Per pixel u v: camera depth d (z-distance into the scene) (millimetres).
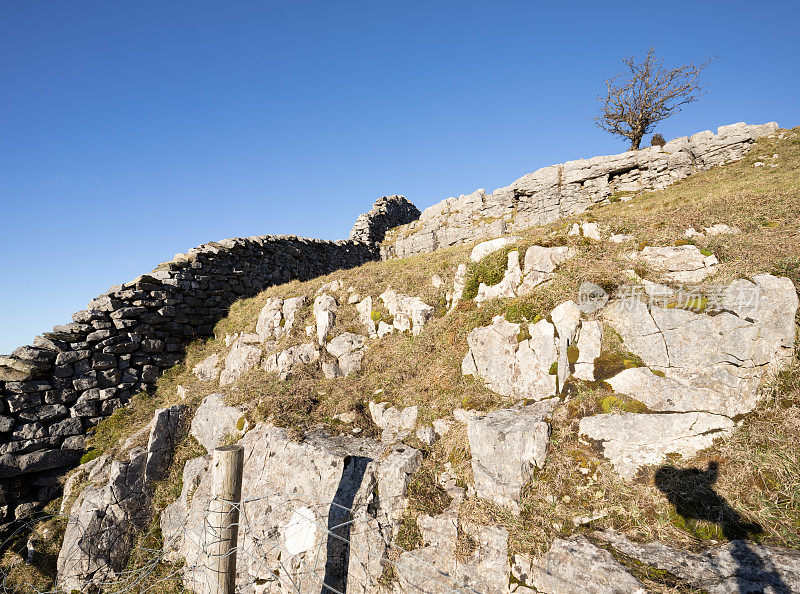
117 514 7812
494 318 7391
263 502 6449
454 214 24375
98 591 7133
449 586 4711
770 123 17016
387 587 4992
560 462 5168
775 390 5094
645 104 23453
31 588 7484
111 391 12086
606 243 7758
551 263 7680
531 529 4656
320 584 5285
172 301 14070
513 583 4406
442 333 8430
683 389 5387
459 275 9188
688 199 10383
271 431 7191
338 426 7281
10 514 9461
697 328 5656
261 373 9867
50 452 10367
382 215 29141
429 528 5207
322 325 10102
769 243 6527
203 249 15758
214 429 8500
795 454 4551
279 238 19906
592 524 4582
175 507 7770
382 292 10469
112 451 9500
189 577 6543
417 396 7352
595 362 6047
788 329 5340
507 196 22188
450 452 6074
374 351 9211
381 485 5773
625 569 3934
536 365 6375
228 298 16328
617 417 5367
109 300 12609
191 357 13797
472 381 7113
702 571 3814
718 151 17484
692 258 6629
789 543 3939
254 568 5918
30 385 10703
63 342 11695
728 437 4949
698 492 4586
